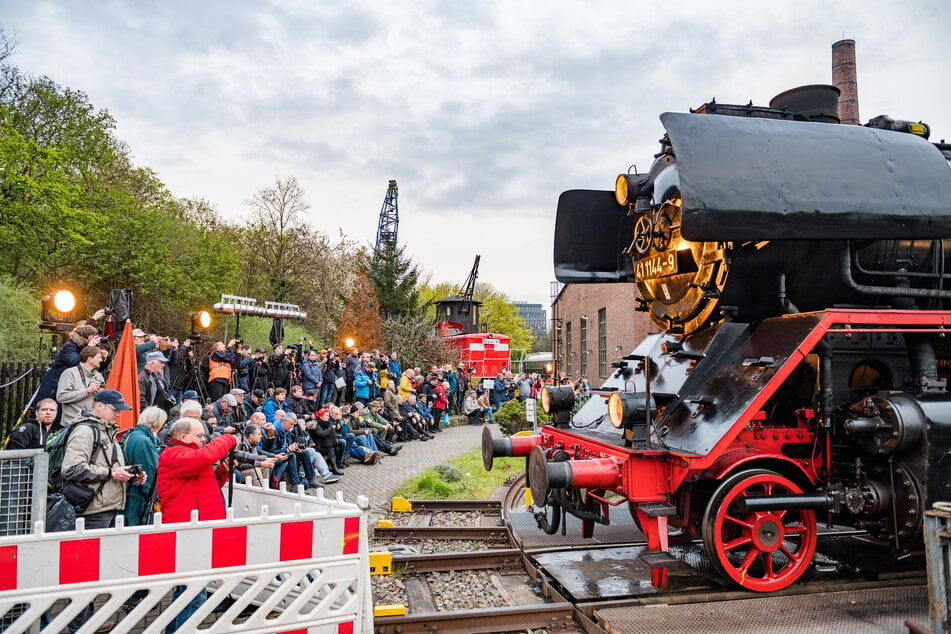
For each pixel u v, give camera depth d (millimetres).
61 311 5930
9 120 21406
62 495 4125
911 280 5652
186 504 4137
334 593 3672
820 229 4676
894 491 4691
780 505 4613
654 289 6250
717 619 4246
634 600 4578
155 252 23609
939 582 3182
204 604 3391
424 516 8156
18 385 8102
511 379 22578
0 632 3096
